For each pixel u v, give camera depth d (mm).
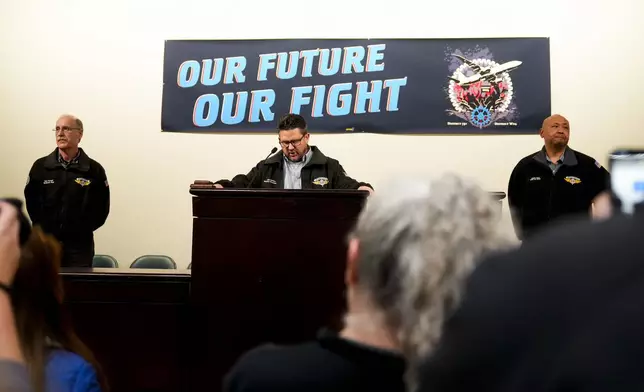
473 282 471
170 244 4852
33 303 1051
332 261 2293
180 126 4883
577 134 4762
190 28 4918
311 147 3576
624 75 4754
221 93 4887
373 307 752
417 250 709
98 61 4922
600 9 4777
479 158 4777
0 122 4934
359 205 2295
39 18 4953
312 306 2289
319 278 2295
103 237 4859
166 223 4855
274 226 2324
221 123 4875
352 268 807
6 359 846
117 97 4906
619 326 396
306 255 2305
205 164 4875
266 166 3537
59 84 4926
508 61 4773
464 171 4773
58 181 3996
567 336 408
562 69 4770
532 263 446
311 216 2314
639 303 399
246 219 2334
